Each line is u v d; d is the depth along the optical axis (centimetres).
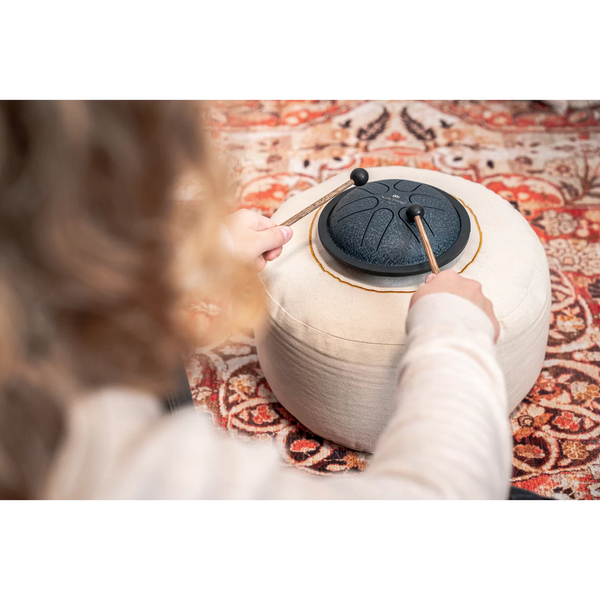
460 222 109
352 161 183
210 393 131
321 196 123
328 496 38
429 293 59
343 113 202
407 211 101
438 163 180
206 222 36
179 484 34
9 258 29
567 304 142
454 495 40
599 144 183
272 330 107
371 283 105
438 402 45
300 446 121
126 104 30
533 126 192
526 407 124
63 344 32
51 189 28
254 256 93
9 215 28
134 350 35
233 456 37
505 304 101
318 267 109
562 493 110
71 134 28
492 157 181
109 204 30
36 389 33
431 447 42
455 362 48
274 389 118
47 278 30
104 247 30
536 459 116
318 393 107
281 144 191
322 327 101
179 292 36
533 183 172
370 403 103
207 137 35
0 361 30
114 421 35
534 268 108
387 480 41
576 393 126
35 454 34
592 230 158
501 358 102
